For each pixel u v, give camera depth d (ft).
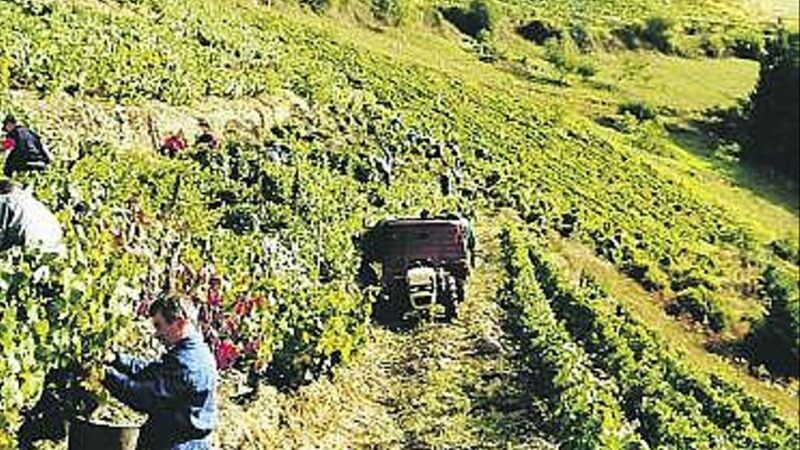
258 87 152.15
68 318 43.83
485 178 190.08
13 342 40.65
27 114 95.61
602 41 430.61
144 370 36.27
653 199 266.57
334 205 108.58
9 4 125.80
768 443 105.09
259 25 246.88
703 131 369.50
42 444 43.01
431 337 84.02
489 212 170.40
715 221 273.13
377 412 66.23
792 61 358.64
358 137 170.50
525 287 98.02
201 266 60.18
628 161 293.64
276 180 107.55
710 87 414.41
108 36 129.39
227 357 56.18
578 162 265.75
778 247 271.90
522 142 258.78
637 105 368.68
